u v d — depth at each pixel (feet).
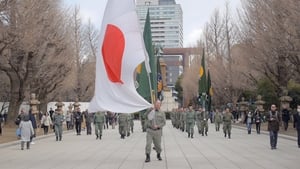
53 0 124.26
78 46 216.54
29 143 75.72
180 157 59.57
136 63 52.01
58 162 54.08
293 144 83.30
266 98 195.11
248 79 193.36
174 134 117.91
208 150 70.33
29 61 128.88
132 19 52.80
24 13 99.04
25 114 73.36
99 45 52.90
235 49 197.98
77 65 212.43
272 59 130.62
